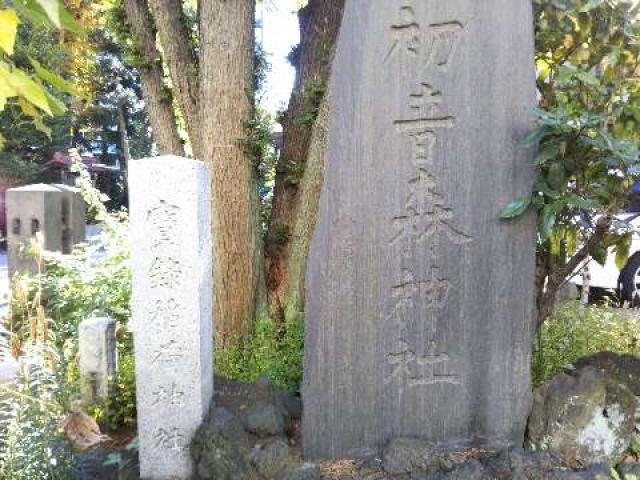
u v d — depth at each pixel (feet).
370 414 8.56
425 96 8.05
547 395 8.52
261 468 7.97
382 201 8.18
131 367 11.98
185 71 14.70
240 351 13.29
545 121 7.46
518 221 8.30
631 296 21.30
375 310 8.37
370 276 8.30
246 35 13.41
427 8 7.88
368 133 8.06
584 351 11.46
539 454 7.96
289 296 14.67
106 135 65.67
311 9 15.42
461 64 8.00
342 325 8.37
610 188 8.59
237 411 9.21
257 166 14.29
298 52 15.97
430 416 8.61
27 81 3.34
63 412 8.21
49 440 7.80
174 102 17.01
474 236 8.31
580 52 9.62
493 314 8.46
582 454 8.14
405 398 8.57
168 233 8.25
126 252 17.04
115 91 58.34
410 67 7.98
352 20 7.90
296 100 15.23
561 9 9.24
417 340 8.48
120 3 15.42
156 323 8.40
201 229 8.57
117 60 55.06
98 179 66.59
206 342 8.96
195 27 15.74
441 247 8.32
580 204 7.72
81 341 11.00
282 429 8.91
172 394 8.51
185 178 8.15
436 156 8.15
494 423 8.63
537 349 10.87
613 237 9.05
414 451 8.12
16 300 8.18
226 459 8.07
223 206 13.66
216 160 13.55
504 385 8.57
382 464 8.16
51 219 17.76
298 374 12.17
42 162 48.49
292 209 15.39
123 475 8.79
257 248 14.35
